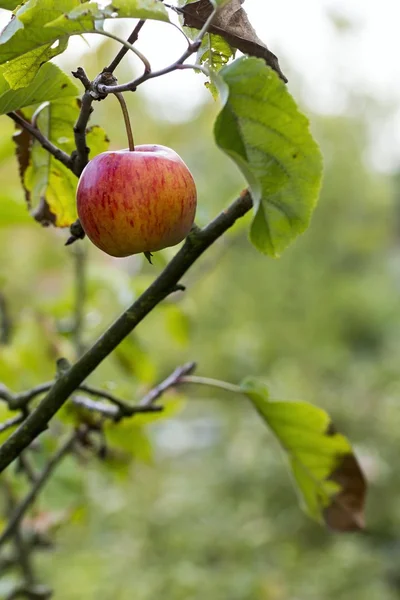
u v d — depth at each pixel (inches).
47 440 46.1
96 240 32.4
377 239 231.6
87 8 29.9
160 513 110.6
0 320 59.3
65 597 86.4
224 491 120.5
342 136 218.2
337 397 138.1
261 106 30.5
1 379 52.2
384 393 143.5
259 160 31.1
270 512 118.6
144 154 32.3
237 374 164.6
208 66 32.7
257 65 30.3
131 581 92.0
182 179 32.2
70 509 46.6
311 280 205.6
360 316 211.6
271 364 178.7
